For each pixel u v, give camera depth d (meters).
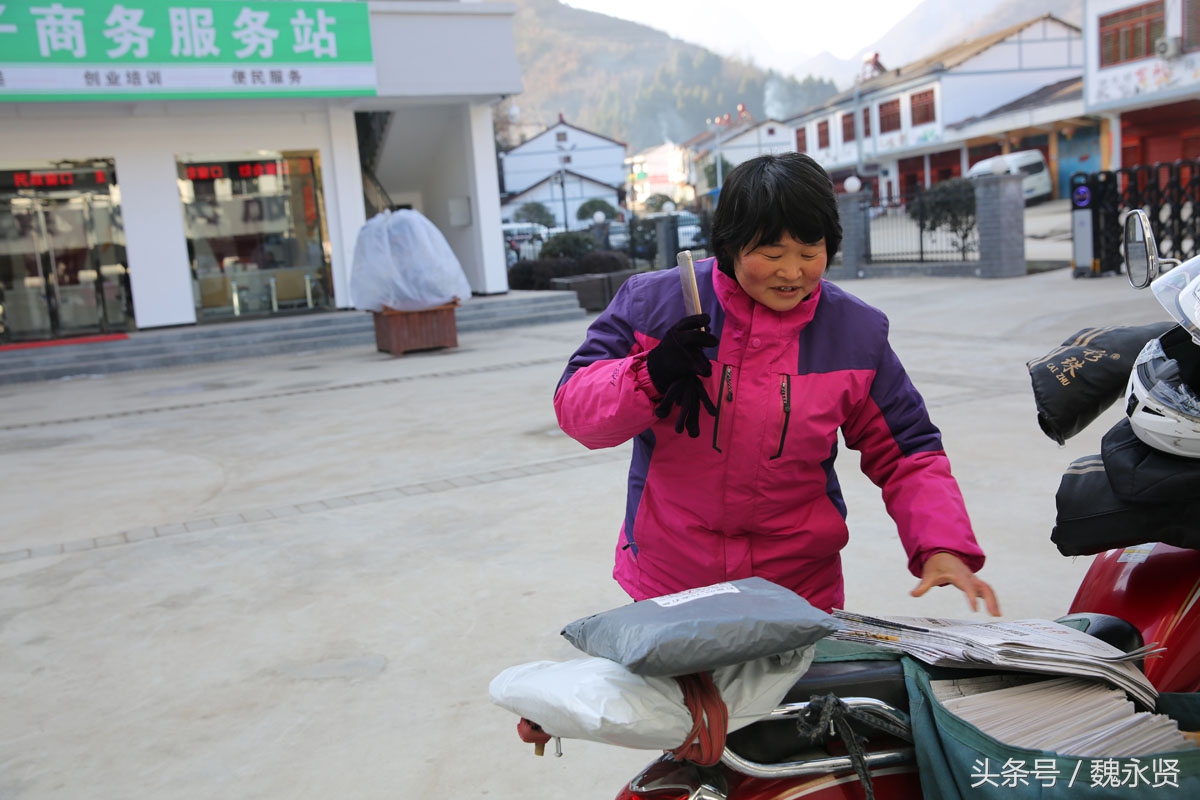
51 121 14.15
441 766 2.62
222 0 13.61
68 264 14.66
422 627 3.58
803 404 1.62
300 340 13.77
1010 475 4.90
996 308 11.62
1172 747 1.40
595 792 2.46
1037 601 3.40
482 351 11.97
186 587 4.18
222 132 15.06
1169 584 1.75
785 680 1.34
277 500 5.53
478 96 15.91
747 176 1.48
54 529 5.24
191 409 9.09
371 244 11.78
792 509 1.71
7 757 2.80
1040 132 36.41
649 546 1.78
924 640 1.54
